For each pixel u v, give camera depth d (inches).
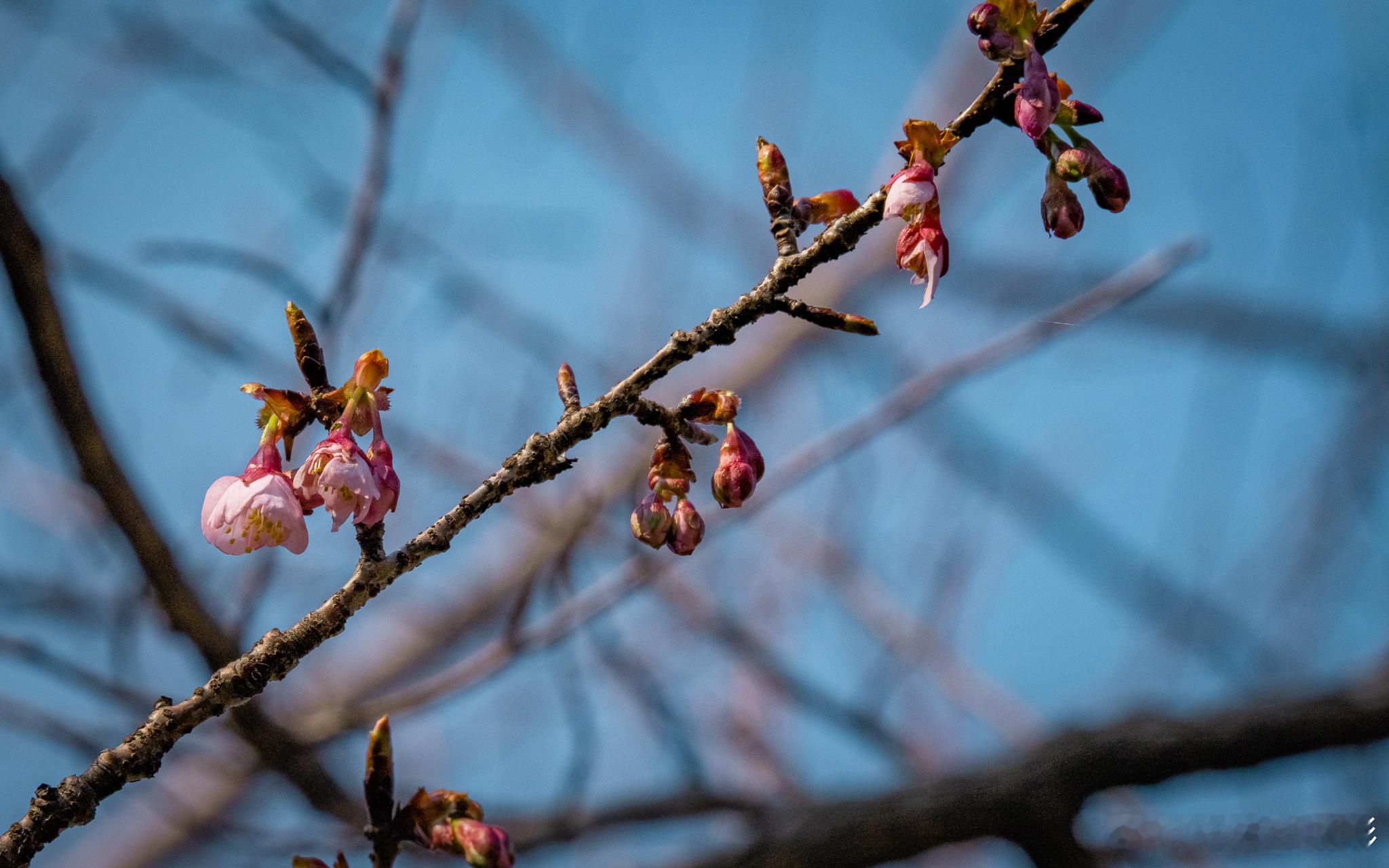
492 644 37.4
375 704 37.4
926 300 28.2
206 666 34.9
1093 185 28.4
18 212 31.9
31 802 27.5
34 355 32.4
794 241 28.7
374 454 28.1
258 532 28.0
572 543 37.0
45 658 35.4
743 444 29.0
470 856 28.2
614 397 28.4
